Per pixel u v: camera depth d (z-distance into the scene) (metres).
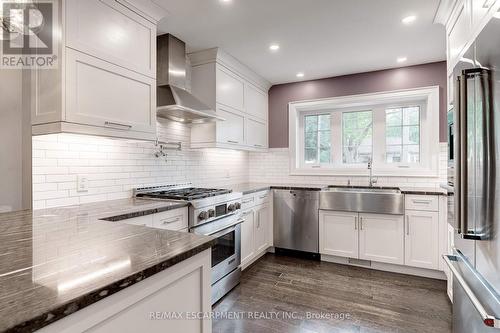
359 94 3.60
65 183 1.89
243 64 3.32
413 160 3.47
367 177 3.58
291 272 2.93
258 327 1.94
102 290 0.60
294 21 2.33
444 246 2.71
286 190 3.45
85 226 1.20
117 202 2.06
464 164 1.26
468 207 1.26
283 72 3.59
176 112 2.46
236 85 3.30
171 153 2.82
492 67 1.09
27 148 1.72
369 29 2.47
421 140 3.42
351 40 2.68
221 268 2.38
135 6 1.96
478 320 1.27
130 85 1.93
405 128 3.51
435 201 2.75
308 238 3.33
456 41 1.99
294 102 3.98
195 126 3.04
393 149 3.57
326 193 3.21
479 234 1.20
